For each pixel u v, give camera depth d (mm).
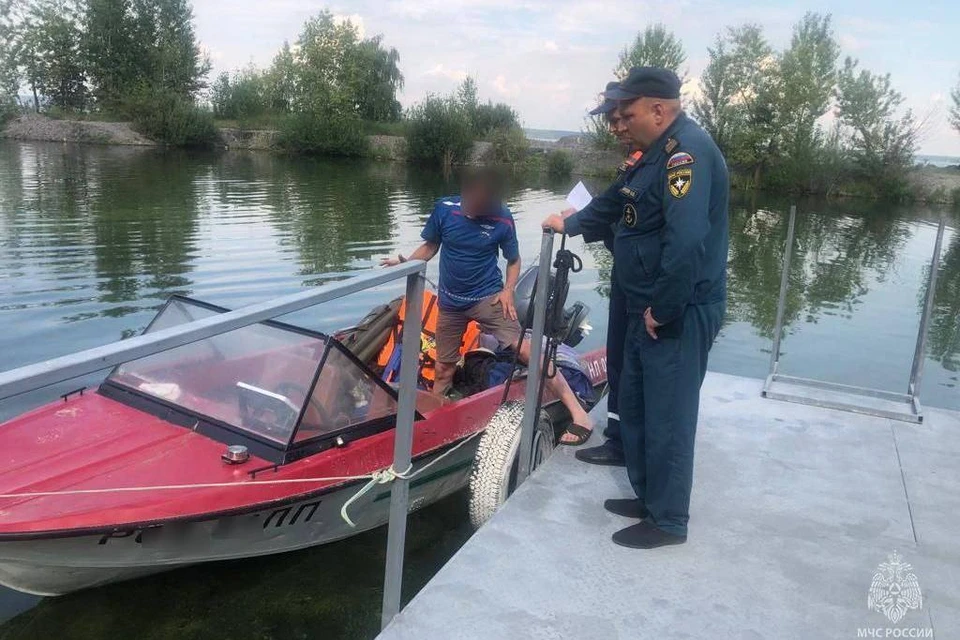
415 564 4285
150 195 20078
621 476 3555
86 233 13688
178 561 3611
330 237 14828
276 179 27688
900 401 4680
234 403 4055
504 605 2568
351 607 3850
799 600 2670
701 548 2973
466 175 4910
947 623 2568
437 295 5297
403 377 2434
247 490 3586
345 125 44844
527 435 3598
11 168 26000
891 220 28859
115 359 1395
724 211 2822
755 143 40000
